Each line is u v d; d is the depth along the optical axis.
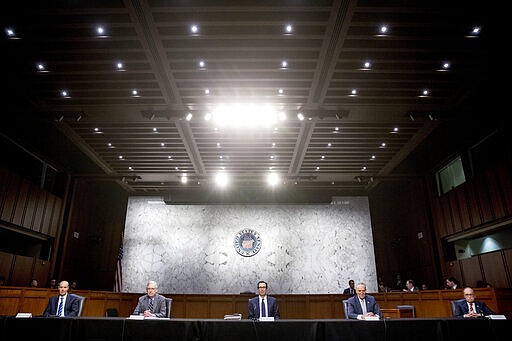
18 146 11.85
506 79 8.37
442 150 12.40
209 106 9.74
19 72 8.33
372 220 16.00
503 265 10.05
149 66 8.33
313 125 10.64
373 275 14.63
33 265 11.76
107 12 6.74
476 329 3.81
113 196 16.00
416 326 3.80
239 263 14.81
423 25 6.98
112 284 14.73
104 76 8.59
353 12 6.71
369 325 3.78
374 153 12.53
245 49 7.71
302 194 15.67
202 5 6.63
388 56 7.90
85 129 10.93
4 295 8.12
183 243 15.12
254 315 6.21
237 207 15.69
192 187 15.68
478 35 7.21
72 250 13.75
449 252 12.68
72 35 7.30
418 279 13.76
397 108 9.70
